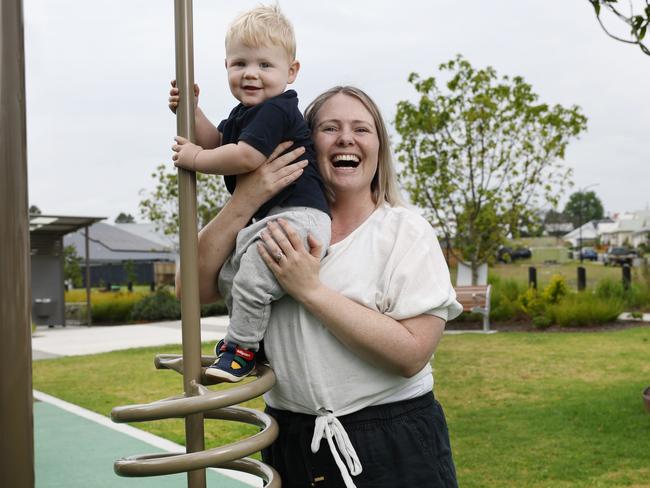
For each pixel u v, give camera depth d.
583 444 5.16
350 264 2.02
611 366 8.73
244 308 1.92
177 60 1.82
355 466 1.93
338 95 2.16
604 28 4.52
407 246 2.03
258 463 1.96
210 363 2.08
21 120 1.54
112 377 9.63
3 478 1.51
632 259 40.84
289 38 2.11
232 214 1.99
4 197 1.51
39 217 18.20
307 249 1.96
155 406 1.61
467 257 16.50
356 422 2.00
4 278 1.51
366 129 2.12
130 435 6.24
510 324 15.02
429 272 2.00
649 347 10.52
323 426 1.96
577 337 12.16
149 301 21.83
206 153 1.81
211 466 1.69
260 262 1.91
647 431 5.45
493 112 15.44
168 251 27.31
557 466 4.65
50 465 5.28
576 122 15.57
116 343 14.67
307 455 2.02
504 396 7.01
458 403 6.73
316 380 1.96
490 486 4.30
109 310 21.94
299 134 2.05
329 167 2.12
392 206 2.21
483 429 5.68
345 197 2.16
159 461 1.62
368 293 1.99
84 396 8.19
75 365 11.08
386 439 1.99
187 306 1.77
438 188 15.96
